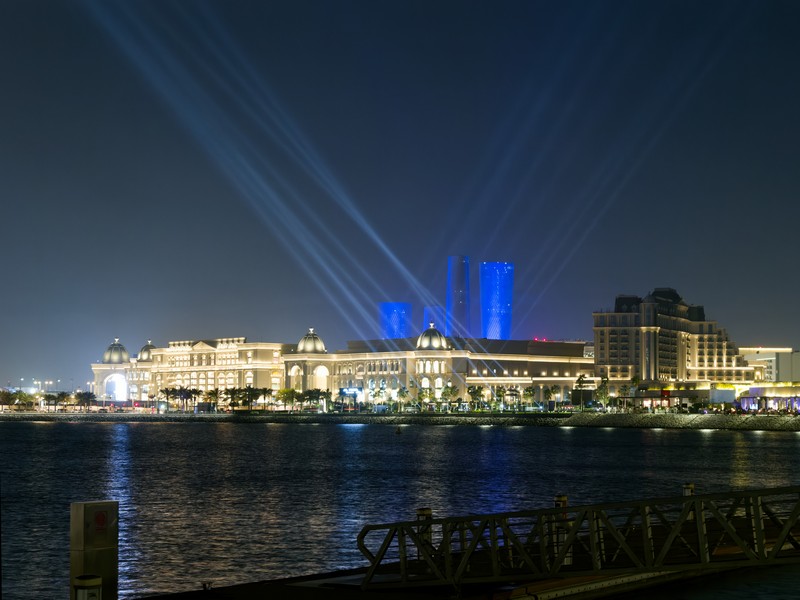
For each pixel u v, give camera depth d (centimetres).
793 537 5031
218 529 8531
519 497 11200
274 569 6844
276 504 10375
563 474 14288
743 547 4412
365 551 4409
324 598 4066
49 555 7388
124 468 15488
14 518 9394
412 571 4600
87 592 3347
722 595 4628
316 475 14050
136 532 8350
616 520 9131
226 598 4056
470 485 12544
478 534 4378
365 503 10494
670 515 9431
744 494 4456
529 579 4391
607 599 4528
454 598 4094
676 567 4394
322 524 8844
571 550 4794
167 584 6372
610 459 17588
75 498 11106
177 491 11775
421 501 10725
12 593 6159
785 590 4728
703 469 15338
